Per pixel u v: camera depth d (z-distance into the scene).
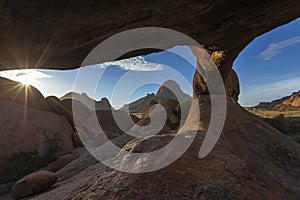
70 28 4.92
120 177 5.58
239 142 9.02
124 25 5.36
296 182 7.14
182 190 4.95
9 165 13.70
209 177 5.46
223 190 5.04
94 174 6.74
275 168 8.07
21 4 4.03
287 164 8.77
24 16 4.30
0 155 13.97
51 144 17.78
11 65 6.20
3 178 12.51
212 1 5.14
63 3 4.17
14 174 12.93
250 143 9.31
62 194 6.17
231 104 12.27
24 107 19.59
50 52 5.81
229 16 6.11
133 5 4.60
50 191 8.02
